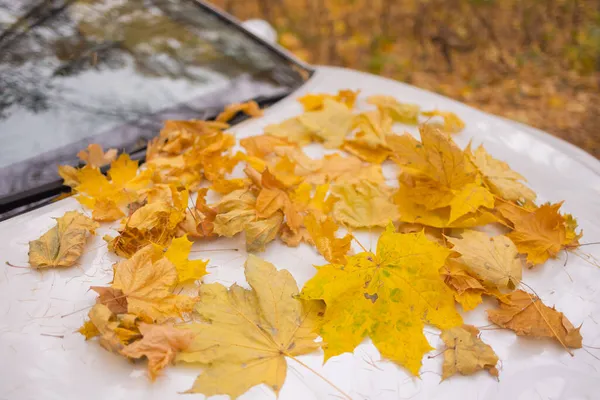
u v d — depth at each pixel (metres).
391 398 0.55
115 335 0.56
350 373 0.57
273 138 0.87
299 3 2.59
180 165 0.81
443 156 0.72
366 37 2.45
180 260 0.65
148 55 0.95
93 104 0.86
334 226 0.70
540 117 2.01
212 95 0.94
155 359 0.55
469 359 0.58
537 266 0.70
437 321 0.62
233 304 0.62
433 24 2.47
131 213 0.72
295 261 0.69
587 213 0.77
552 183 0.82
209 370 0.55
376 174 0.82
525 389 0.56
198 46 1.01
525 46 2.37
